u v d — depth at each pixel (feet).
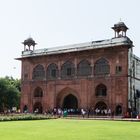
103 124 82.84
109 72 137.80
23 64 166.71
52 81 154.71
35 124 80.23
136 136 48.24
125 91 132.77
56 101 152.56
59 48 155.02
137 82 145.89
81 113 141.08
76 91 146.61
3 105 195.72
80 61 146.61
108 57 138.51
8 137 44.55
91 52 143.33
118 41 136.98
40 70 160.25
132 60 140.36
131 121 104.63
